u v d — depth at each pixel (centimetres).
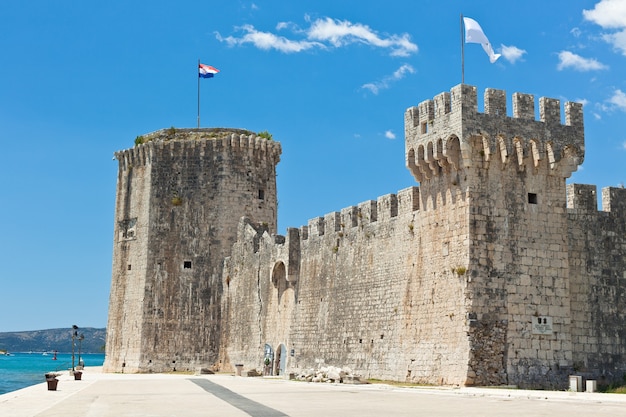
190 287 9538
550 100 5788
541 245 5641
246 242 9194
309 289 7788
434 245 5872
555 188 5747
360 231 7044
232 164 9800
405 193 6372
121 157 10206
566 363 5553
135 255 9788
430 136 5856
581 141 5809
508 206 5600
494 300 5456
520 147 5659
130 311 9688
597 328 5853
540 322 5531
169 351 9431
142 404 4059
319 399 4275
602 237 6016
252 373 8231
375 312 6644
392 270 6462
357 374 6781
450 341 5559
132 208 9950
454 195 5675
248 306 8962
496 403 3909
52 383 5406
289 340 8006
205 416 3344
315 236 7794
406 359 6100
